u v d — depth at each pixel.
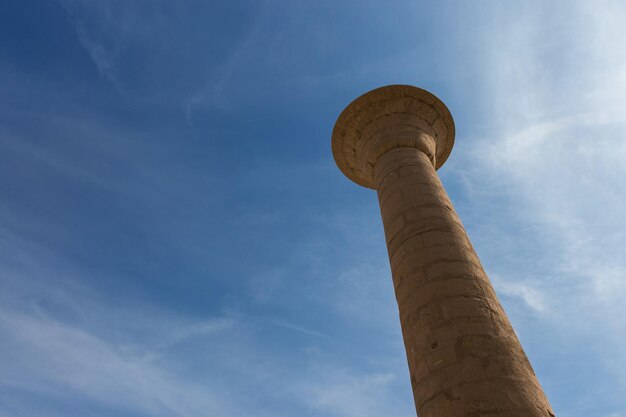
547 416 5.39
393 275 7.71
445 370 5.80
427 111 11.05
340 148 11.58
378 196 9.44
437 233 7.60
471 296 6.58
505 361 5.78
